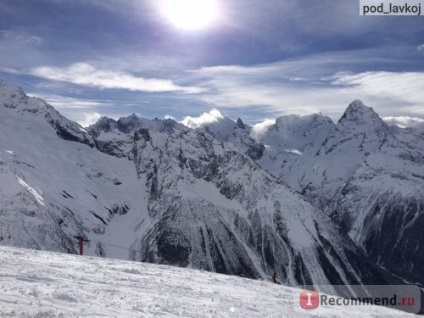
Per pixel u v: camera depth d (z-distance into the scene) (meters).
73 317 15.12
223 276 42.09
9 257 31.02
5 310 14.45
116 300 20.27
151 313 18.92
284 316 25.17
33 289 18.64
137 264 41.66
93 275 28.06
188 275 38.09
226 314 22.14
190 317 19.77
